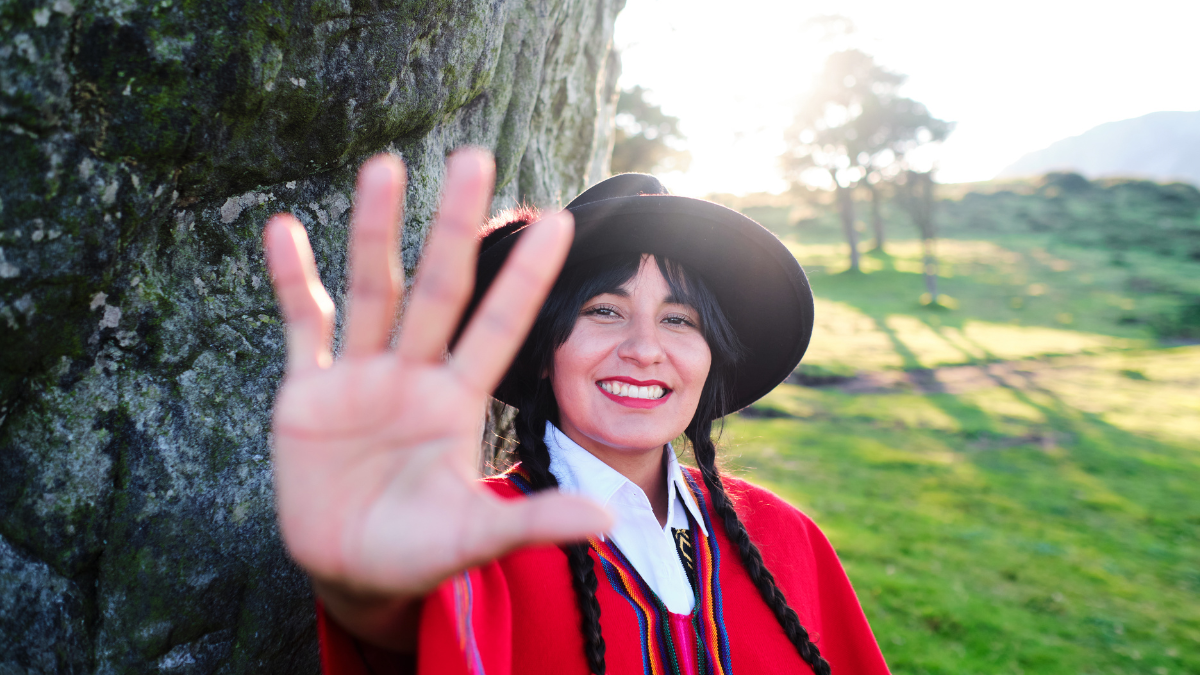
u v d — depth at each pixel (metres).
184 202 0.90
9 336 0.78
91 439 0.88
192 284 0.94
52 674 0.89
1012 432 12.59
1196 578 6.75
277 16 0.86
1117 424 13.52
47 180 0.76
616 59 3.28
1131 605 6.11
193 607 0.97
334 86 0.97
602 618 1.12
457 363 0.59
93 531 0.89
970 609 5.81
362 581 0.57
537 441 1.27
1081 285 33.50
